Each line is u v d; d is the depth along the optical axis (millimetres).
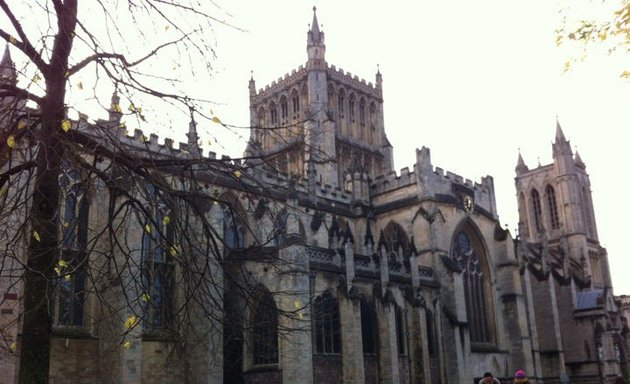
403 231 78875
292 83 112250
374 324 62156
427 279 71875
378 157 115938
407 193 79812
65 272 17688
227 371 54312
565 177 141250
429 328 69750
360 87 117312
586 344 102562
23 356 16031
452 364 69500
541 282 97500
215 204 53969
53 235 16828
